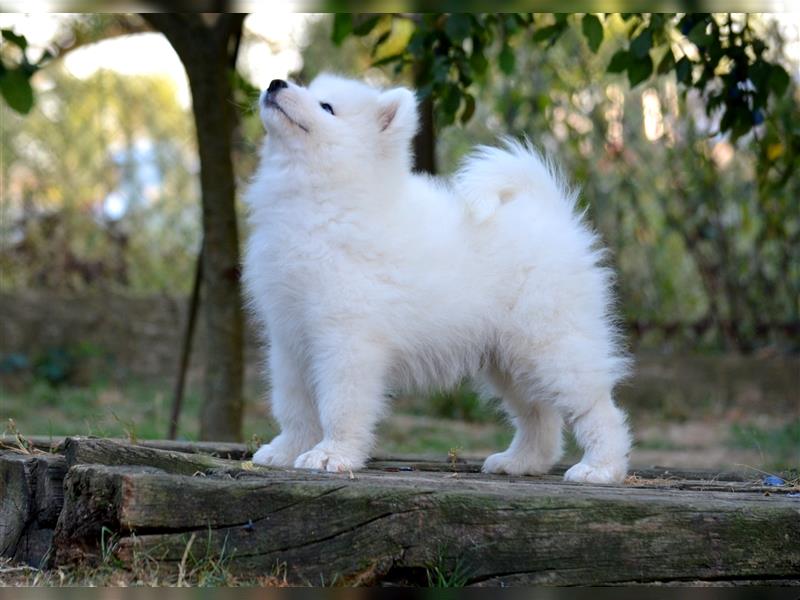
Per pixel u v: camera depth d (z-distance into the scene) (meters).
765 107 5.27
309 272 3.79
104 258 10.17
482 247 3.97
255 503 3.09
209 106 5.96
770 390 9.54
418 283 3.82
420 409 9.55
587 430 3.98
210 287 6.10
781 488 3.76
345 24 5.61
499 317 4.00
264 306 4.00
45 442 4.19
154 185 10.16
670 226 9.73
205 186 6.06
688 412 9.39
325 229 3.82
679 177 9.62
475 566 3.01
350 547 3.04
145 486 3.08
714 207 9.69
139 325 10.13
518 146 4.99
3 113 9.63
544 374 4.00
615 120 9.47
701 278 9.98
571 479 3.90
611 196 9.59
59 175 9.88
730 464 7.13
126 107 9.99
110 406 8.49
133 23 7.81
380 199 3.88
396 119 3.94
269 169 4.04
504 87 9.22
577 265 4.06
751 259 9.94
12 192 9.80
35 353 9.87
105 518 3.15
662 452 7.88
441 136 9.45
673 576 3.04
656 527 3.05
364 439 3.84
